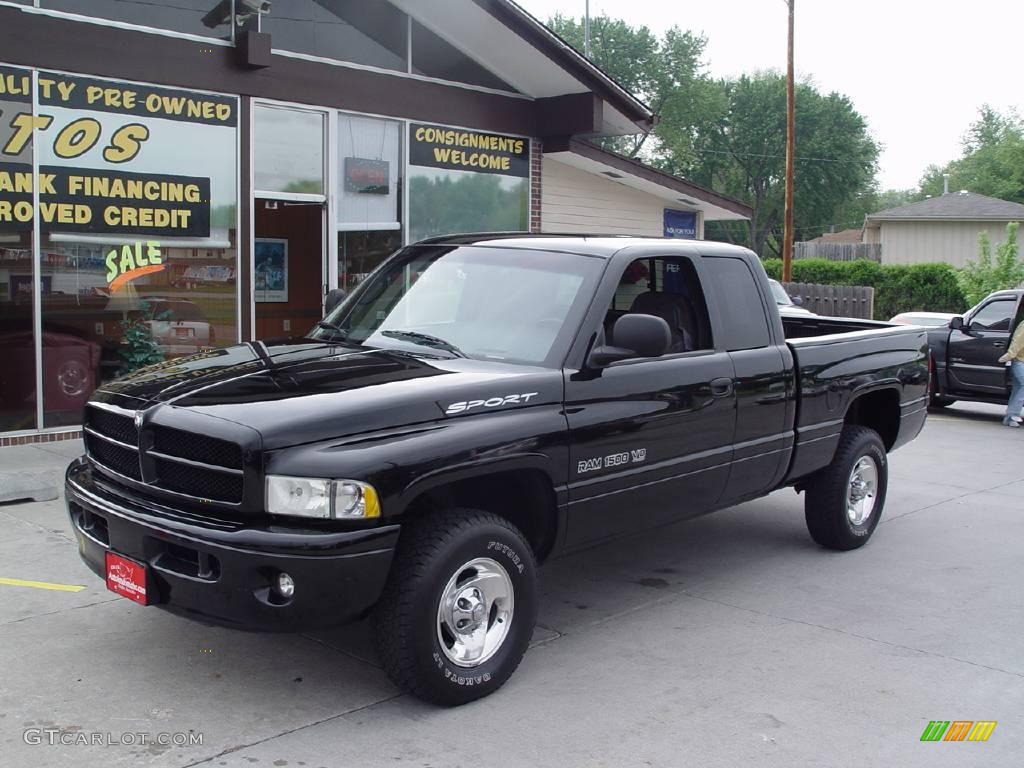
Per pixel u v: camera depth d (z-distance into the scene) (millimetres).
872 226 46406
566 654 4832
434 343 4949
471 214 12766
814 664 4773
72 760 3621
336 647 4770
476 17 11586
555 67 12398
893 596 5859
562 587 5922
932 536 7312
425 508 4359
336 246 11258
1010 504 8438
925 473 9859
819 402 6207
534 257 5203
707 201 16359
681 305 5504
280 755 3709
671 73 60344
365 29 11367
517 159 13258
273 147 10656
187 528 3822
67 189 9109
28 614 5051
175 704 4109
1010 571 6422
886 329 7254
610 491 4789
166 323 9828
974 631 5289
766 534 7223
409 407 4055
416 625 3934
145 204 9617
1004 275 30875
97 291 9367
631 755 3809
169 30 9641
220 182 10148
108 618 5027
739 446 5590
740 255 5953
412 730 3947
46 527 6551
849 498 6703
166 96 9680
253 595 3734
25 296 8930
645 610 5516
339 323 5461
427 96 12000
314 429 3824
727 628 5250
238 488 3822
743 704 4297
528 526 4715
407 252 5785
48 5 8898
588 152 13836
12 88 8719
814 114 62000
